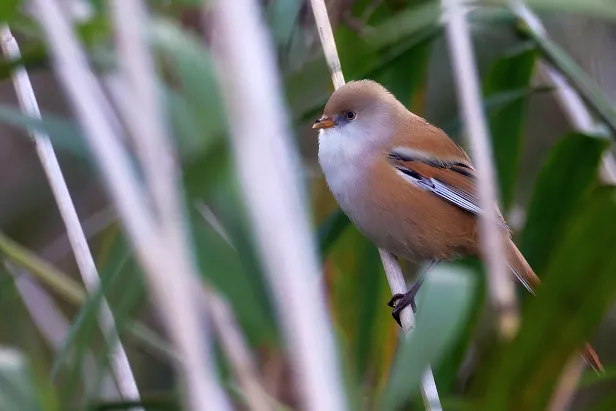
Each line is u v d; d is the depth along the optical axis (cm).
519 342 343
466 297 343
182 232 313
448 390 353
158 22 348
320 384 295
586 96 352
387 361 354
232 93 306
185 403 342
